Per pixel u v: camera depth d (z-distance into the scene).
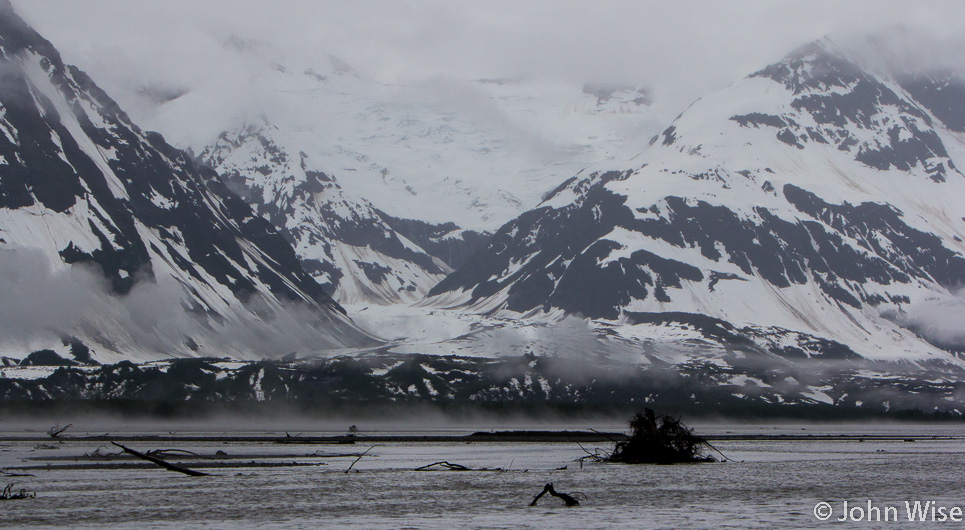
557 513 170.88
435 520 163.00
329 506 179.25
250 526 157.38
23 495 194.12
